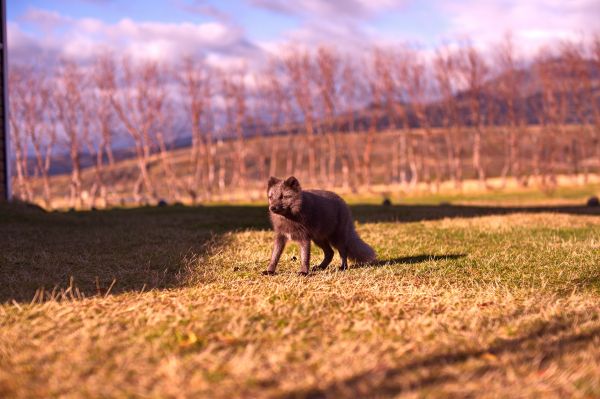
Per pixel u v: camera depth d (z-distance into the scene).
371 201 40.72
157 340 4.29
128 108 58.75
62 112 53.66
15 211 15.09
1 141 18.52
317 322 4.86
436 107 64.50
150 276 7.21
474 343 4.21
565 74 63.41
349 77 64.56
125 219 16.12
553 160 61.81
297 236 7.54
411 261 8.68
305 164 90.88
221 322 4.83
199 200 56.16
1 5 18.77
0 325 4.82
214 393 3.24
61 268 7.73
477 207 24.17
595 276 7.00
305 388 3.30
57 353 4.03
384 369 3.60
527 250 9.48
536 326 4.66
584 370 3.52
